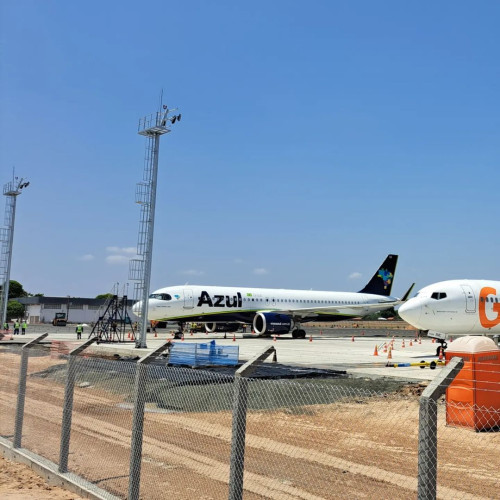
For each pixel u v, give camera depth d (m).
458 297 30.03
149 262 34.84
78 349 8.46
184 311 45.44
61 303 95.12
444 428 10.96
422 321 29.86
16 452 9.30
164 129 35.25
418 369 22.61
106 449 8.91
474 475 7.61
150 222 35.06
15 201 50.72
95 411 11.46
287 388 13.36
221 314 47.47
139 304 43.62
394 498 6.37
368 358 28.28
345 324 102.06
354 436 9.27
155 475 7.52
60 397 13.18
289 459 7.86
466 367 10.89
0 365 20.64
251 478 7.09
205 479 7.27
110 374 13.41
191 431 9.66
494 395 10.98
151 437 9.27
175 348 21.05
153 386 12.66
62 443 8.16
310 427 9.85
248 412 11.07
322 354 30.91
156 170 35.72
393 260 62.16
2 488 7.91
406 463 7.77
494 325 31.20
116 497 7.04
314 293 53.84
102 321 42.84
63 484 7.89
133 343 40.69
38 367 19.83
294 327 51.41
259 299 49.69
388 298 59.97
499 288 31.89
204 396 11.99
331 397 12.87
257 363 5.90
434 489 4.62
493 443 9.62
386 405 12.41
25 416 11.44
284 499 6.35
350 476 7.17
